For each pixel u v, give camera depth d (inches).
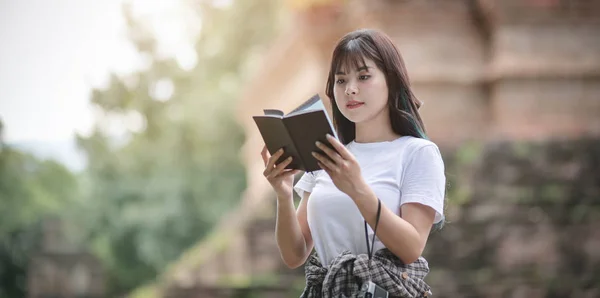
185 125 1194.0
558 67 563.5
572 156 505.0
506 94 563.8
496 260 483.2
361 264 153.1
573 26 569.6
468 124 572.1
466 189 497.7
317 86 582.6
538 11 564.7
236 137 1187.9
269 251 510.6
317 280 162.1
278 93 703.1
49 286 816.3
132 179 1261.1
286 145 153.1
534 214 490.6
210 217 1163.3
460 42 577.6
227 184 1191.6
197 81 1325.0
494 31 569.6
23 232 971.3
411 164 159.3
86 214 1178.6
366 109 160.9
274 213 518.3
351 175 147.3
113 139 1349.7
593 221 488.1
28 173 1177.4
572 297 471.2
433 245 482.9
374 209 148.3
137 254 1126.4
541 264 483.5
